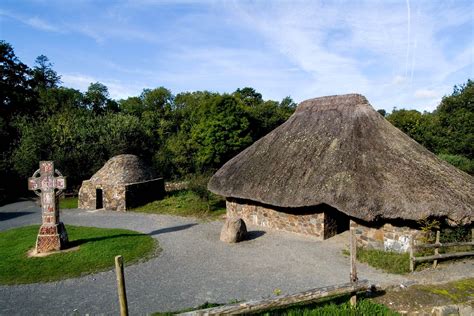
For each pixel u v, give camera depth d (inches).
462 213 386.9
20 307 305.3
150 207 794.2
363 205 413.7
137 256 446.3
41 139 1028.5
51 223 465.1
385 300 268.1
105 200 791.7
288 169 538.6
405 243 410.6
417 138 1128.8
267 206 597.3
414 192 406.0
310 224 527.2
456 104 1005.8
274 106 1568.7
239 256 445.1
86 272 389.7
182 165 1264.8
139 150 1235.9
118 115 1312.7
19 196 1007.6
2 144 1136.8
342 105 581.3
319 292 240.1
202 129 1218.0
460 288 287.9
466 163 882.8
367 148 481.4
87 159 1053.2
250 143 1242.0
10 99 1467.8
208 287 344.5
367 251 433.4
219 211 733.9
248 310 219.9
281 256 440.5
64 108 1637.6
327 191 456.4
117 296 325.7
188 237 542.9
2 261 425.1
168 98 2094.0
